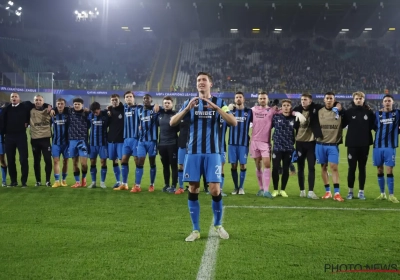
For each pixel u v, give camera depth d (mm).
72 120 8664
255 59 44344
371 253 4164
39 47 43969
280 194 8016
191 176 4555
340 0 35750
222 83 40969
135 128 8328
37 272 3607
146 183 9758
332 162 7484
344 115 7613
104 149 8734
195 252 4152
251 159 15695
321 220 5688
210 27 46375
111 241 4559
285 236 4801
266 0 36375
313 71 42188
